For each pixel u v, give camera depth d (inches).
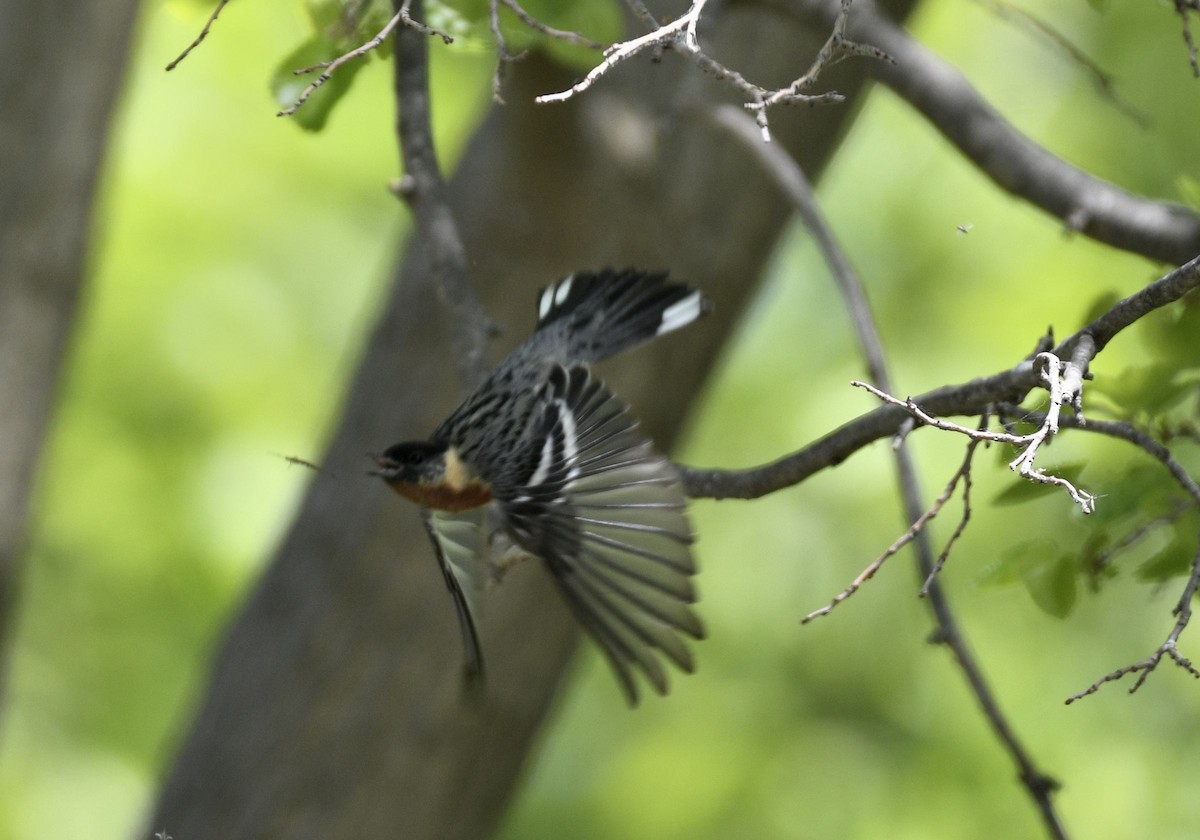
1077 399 200.2
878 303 640.4
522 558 276.5
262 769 403.2
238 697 411.2
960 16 628.7
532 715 414.3
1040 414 221.5
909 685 641.6
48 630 621.9
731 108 376.2
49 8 415.2
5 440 425.1
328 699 402.9
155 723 617.9
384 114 658.2
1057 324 601.3
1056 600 289.1
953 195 634.8
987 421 230.1
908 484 313.4
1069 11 622.5
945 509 603.5
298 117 276.5
